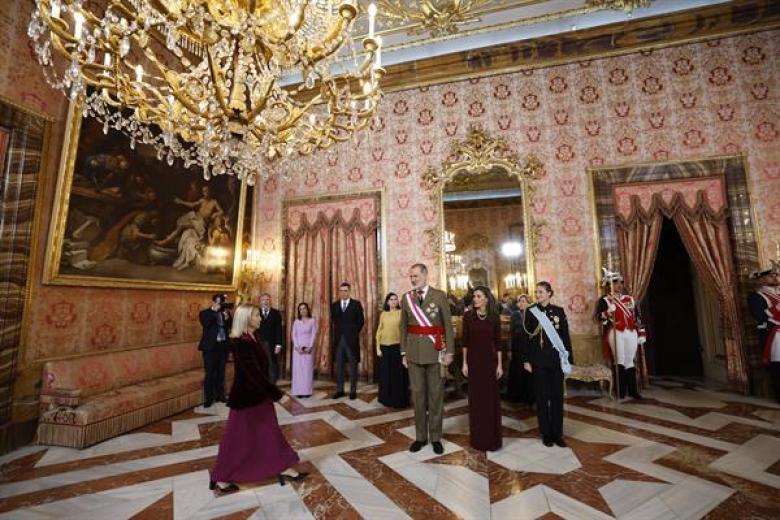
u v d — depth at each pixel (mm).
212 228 6672
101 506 2693
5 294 3838
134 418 4375
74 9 2500
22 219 4008
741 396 5422
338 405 5336
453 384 6230
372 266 6996
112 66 2723
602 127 6379
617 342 5488
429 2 5879
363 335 6895
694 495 2732
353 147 7453
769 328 5109
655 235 5938
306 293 7305
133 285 5195
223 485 2865
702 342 7281
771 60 5824
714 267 5684
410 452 3596
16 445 3816
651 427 4172
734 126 5859
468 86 7055
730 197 5746
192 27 2705
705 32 6070
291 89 7820
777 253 5434
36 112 4195
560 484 2922
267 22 3033
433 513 2553
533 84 6762
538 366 3779
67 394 3955
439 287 6656
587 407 4984
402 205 7074
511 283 6426
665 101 6172
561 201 6395
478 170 6816
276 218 7773
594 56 6512
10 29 3994
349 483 2988
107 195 4875
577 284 6156
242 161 3590
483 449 3598
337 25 2816
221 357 5637
